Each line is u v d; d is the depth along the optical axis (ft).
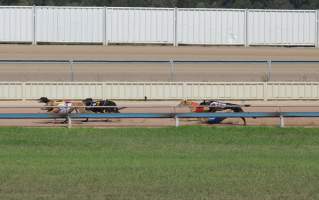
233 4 510.58
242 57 308.60
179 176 85.30
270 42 348.18
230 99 208.85
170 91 208.33
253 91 209.77
